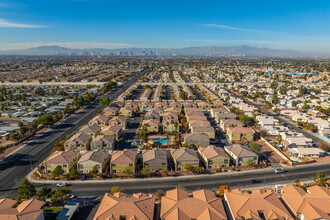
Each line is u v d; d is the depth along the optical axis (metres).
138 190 88.75
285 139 135.50
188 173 101.44
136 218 66.81
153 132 149.62
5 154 117.06
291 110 196.50
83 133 130.12
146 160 101.06
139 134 138.50
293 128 162.12
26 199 80.00
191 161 103.19
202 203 72.50
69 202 77.81
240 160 107.38
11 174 98.94
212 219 66.00
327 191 81.12
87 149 123.06
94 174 96.81
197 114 178.00
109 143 121.19
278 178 98.38
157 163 101.38
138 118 183.38
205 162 106.44
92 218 72.75
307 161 111.62
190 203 72.25
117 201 72.38
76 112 198.88
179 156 104.69
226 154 108.44
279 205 73.38
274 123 161.00
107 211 68.88
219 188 85.88
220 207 72.19
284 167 108.00
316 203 74.75
